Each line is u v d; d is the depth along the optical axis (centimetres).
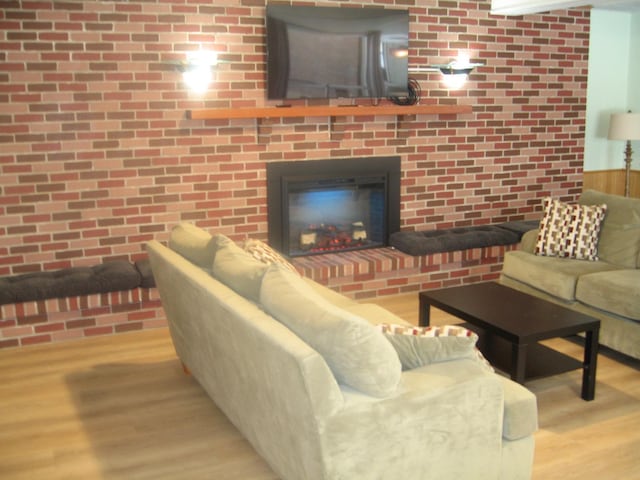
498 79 570
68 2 429
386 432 221
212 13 465
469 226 579
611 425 317
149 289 437
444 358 246
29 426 322
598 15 660
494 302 373
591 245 452
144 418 329
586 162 687
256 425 265
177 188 475
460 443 237
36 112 432
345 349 212
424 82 543
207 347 301
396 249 538
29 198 439
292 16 481
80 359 404
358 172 530
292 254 520
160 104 460
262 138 491
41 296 411
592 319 339
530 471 259
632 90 688
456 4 541
